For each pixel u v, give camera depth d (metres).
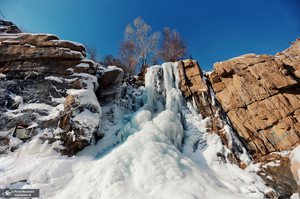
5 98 4.60
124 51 17.12
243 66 7.29
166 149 4.89
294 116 5.64
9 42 5.67
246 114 6.48
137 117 6.48
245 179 4.71
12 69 5.23
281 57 7.35
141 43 17.98
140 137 5.20
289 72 6.75
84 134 4.48
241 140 6.34
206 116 7.30
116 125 6.22
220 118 7.00
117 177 3.40
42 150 3.99
